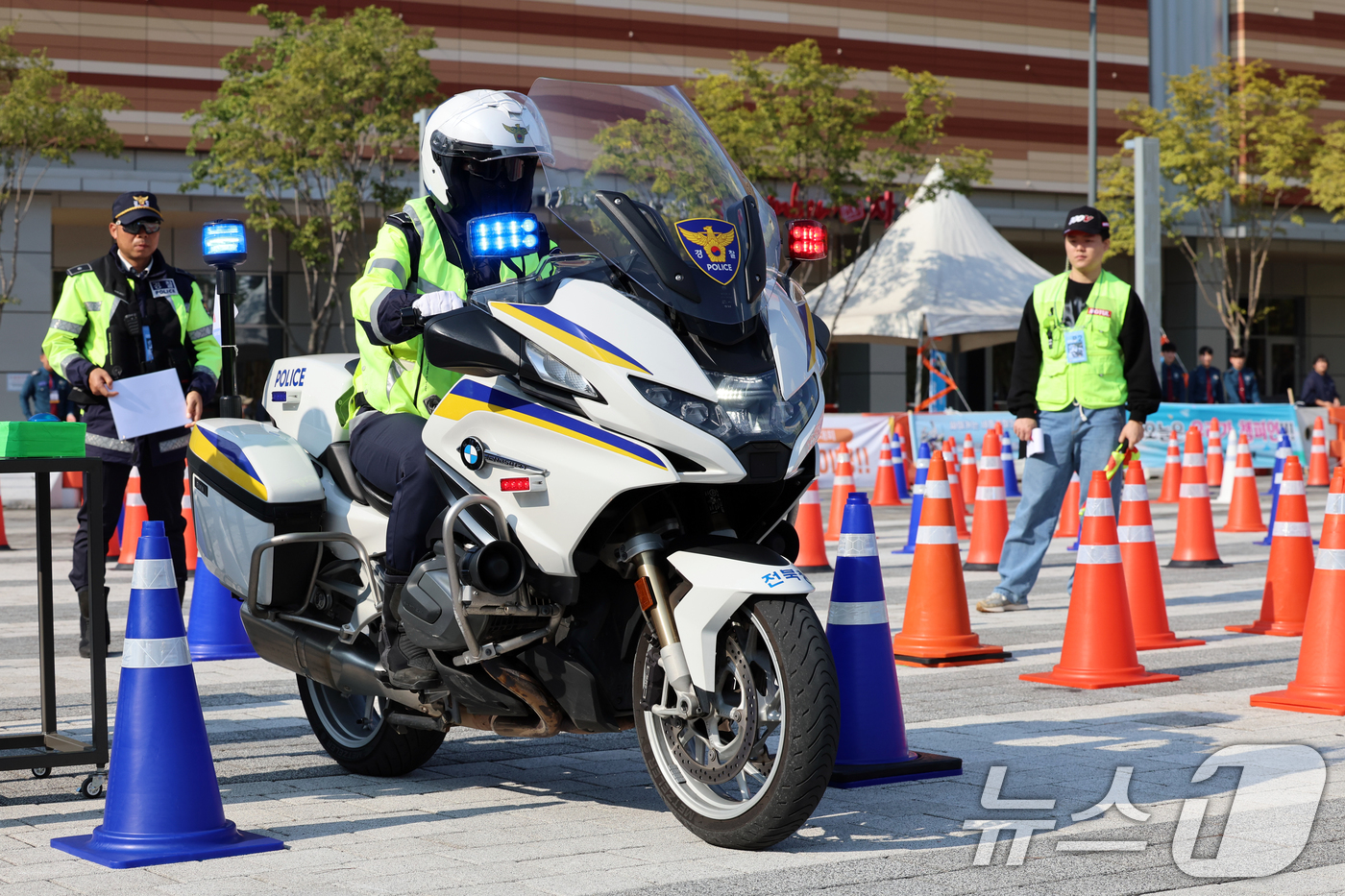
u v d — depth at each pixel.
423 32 29.16
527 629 4.30
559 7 35.19
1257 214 38.91
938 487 7.67
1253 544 13.99
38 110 27.88
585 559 4.12
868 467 22.27
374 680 4.75
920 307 23.11
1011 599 9.43
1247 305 44.97
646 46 35.97
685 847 4.20
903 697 6.59
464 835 4.33
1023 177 39.94
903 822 4.46
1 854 4.11
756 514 4.24
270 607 5.08
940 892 3.74
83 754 4.79
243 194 30.86
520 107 4.61
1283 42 42.53
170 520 7.49
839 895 3.71
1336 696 6.29
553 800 4.81
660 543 4.07
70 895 3.68
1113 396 8.85
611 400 3.92
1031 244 41.12
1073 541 14.70
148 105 31.64
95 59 31.23
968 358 40.91
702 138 4.52
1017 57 39.78
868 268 24.61
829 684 3.92
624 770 5.28
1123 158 38.09
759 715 4.03
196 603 7.98
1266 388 45.56
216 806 4.16
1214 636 8.53
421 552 4.49
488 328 4.12
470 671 4.38
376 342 4.54
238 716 6.29
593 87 4.58
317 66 28.06
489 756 5.54
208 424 5.41
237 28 32.25
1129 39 41.34
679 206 4.25
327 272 31.55
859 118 29.72
